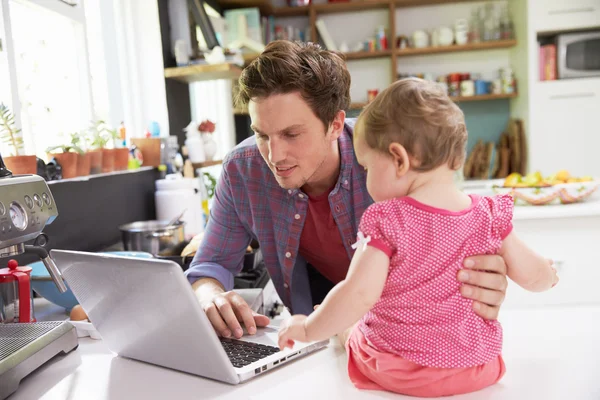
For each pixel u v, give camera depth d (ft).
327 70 3.61
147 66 8.95
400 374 2.72
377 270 2.60
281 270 4.80
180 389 3.02
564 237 8.00
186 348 3.08
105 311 3.32
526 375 2.91
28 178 3.71
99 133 7.09
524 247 2.90
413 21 15.34
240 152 4.54
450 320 2.68
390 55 15.14
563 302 8.08
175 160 8.71
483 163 14.75
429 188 2.73
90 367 3.42
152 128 8.61
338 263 4.77
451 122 2.69
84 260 3.10
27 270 3.98
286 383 3.01
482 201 2.85
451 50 14.67
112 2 8.60
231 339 3.64
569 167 13.87
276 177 3.82
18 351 3.15
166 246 6.04
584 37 13.37
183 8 9.20
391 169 2.74
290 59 3.48
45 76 6.72
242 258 5.03
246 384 3.03
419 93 2.70
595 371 2.90
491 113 15.49
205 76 9.36
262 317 3.88
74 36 7.36
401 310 2.69
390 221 2.63
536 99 13.71
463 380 2.69
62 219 5.65
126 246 6.16
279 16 15.65
